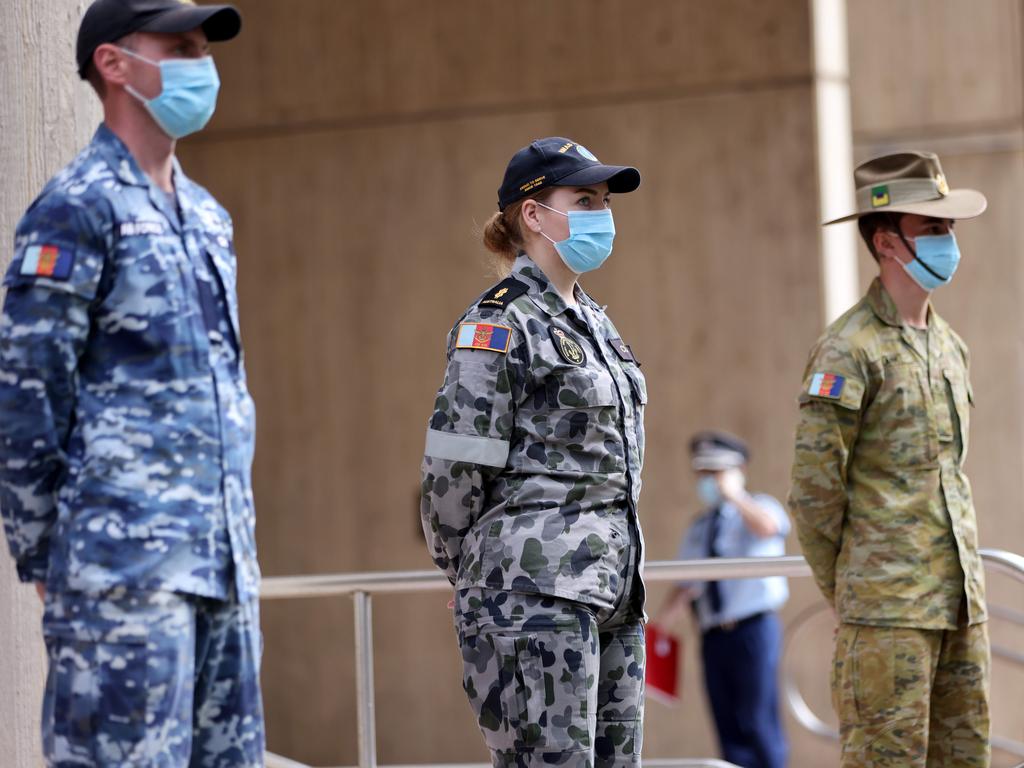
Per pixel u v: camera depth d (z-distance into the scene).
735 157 29.28
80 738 7.71
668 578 13.39
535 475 9.73
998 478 34.22
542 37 30.16
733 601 23.33
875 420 11.84
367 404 31.09
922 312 12.33
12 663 11.09
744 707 23.22
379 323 31.03
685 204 29.55
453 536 9.91
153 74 8.20
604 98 29.89
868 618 11.62
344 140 31.20
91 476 7.83
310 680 31.41
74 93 11.86
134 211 8.10
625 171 10.05
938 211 11.77
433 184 30.77
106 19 8.21
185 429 8.04
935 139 35.09
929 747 11.98
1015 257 34.47
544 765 9.43
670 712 29.45
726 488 23.97
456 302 30.62
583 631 9.55
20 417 7.73
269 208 31.58
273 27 31.47
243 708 8.39
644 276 29.75
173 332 8.09
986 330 34.50
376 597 31.17
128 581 7.74
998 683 33.47
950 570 11.71
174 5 8.28
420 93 30.77
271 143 31.53
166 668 7.79
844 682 11.78
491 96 30.41
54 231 7.84
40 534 7.92
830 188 29.55
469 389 9.73
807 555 12.05
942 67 35.09
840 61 30.70
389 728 31.00
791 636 23.75
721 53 29.31
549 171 10.15
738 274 29.28
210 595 8.02
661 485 29.67
